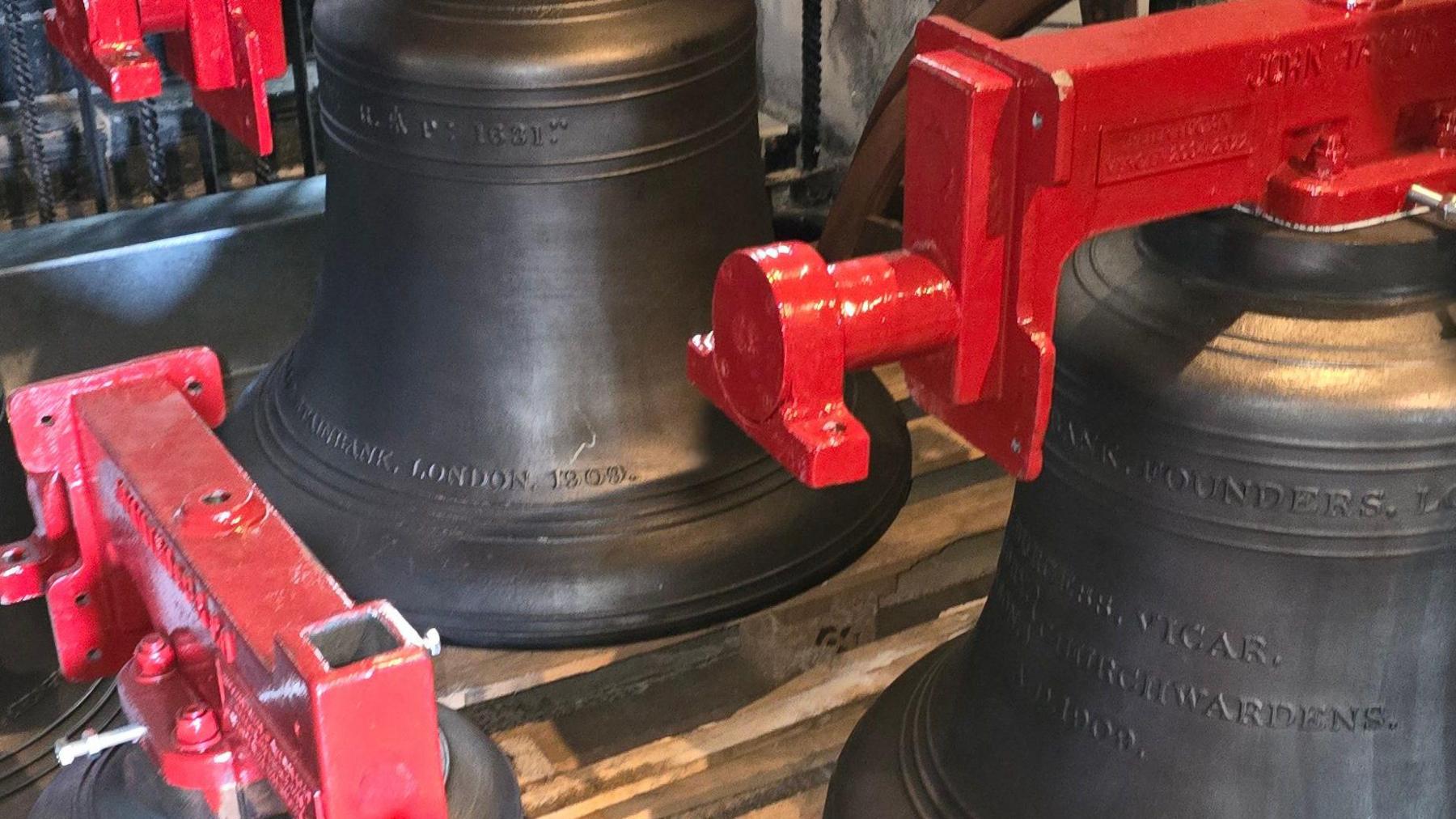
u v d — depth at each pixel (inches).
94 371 48.8
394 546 65.6
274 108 99.0
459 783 52.3
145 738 46.3
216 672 44.1
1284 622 46.2
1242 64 39.4
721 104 65.9
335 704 34.4
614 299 65.3
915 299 39.6
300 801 36.9
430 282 65.4
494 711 68.4
